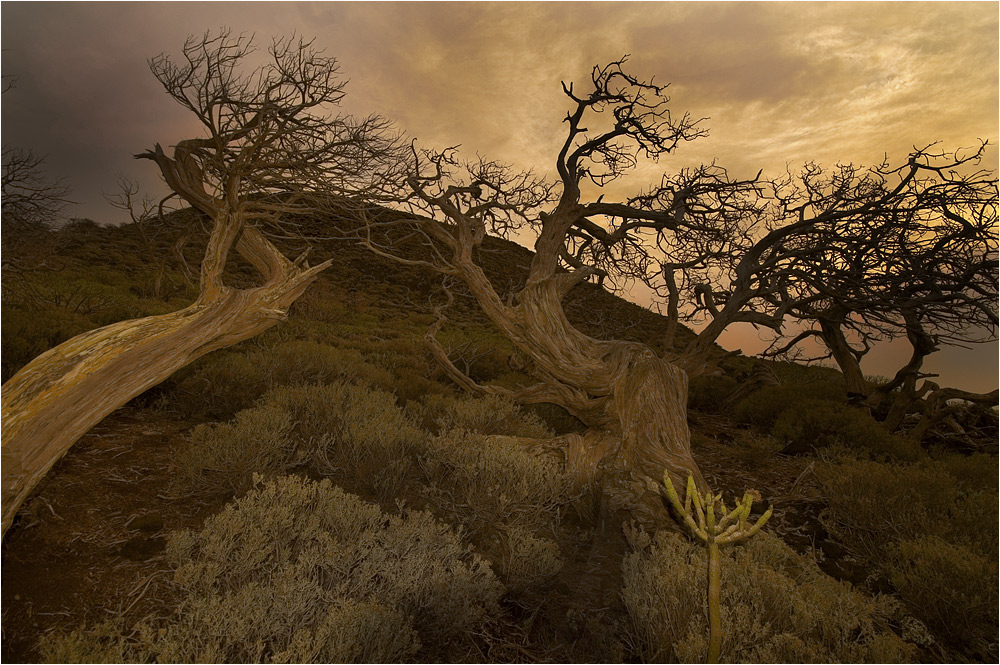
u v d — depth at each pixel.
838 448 7.89
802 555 4.48
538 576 3.46
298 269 4.77
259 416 4.66
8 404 2.99
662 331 11.59
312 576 2.96
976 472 6.89
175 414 5.86
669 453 5.45
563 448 5.70
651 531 4.63
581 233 6.97
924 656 3.37
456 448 4.86
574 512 4.94
